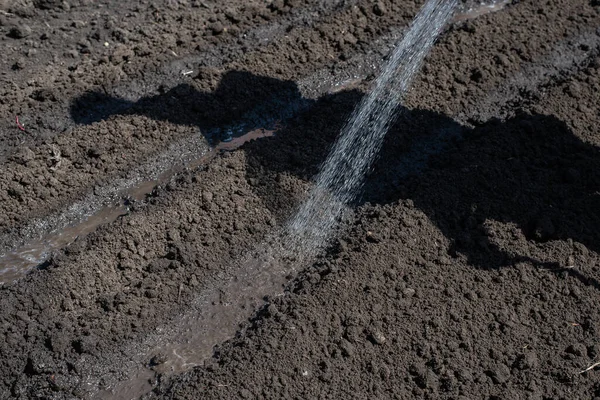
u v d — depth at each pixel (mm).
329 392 4152
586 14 6996
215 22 6641
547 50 6641
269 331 4438
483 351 4367
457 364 4297
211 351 4547
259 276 4957
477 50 6531
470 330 4461
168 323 4668
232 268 4992
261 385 4164
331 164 5566
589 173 5410
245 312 4762
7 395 4301
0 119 5797
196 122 5906
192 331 4645
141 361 4488
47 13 6684
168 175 5621
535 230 4996
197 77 6152
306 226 5230
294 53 6445
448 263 4820
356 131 5805
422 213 5105
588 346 4402
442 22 6895
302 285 4742
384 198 5422
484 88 6281
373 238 4941
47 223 5289
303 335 4395
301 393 4145
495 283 4723
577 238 4973
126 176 5570
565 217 5117
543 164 5531
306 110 6125
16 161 5457
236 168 5449
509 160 5523
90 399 4309
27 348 4414
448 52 6469
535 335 4457
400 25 6793
